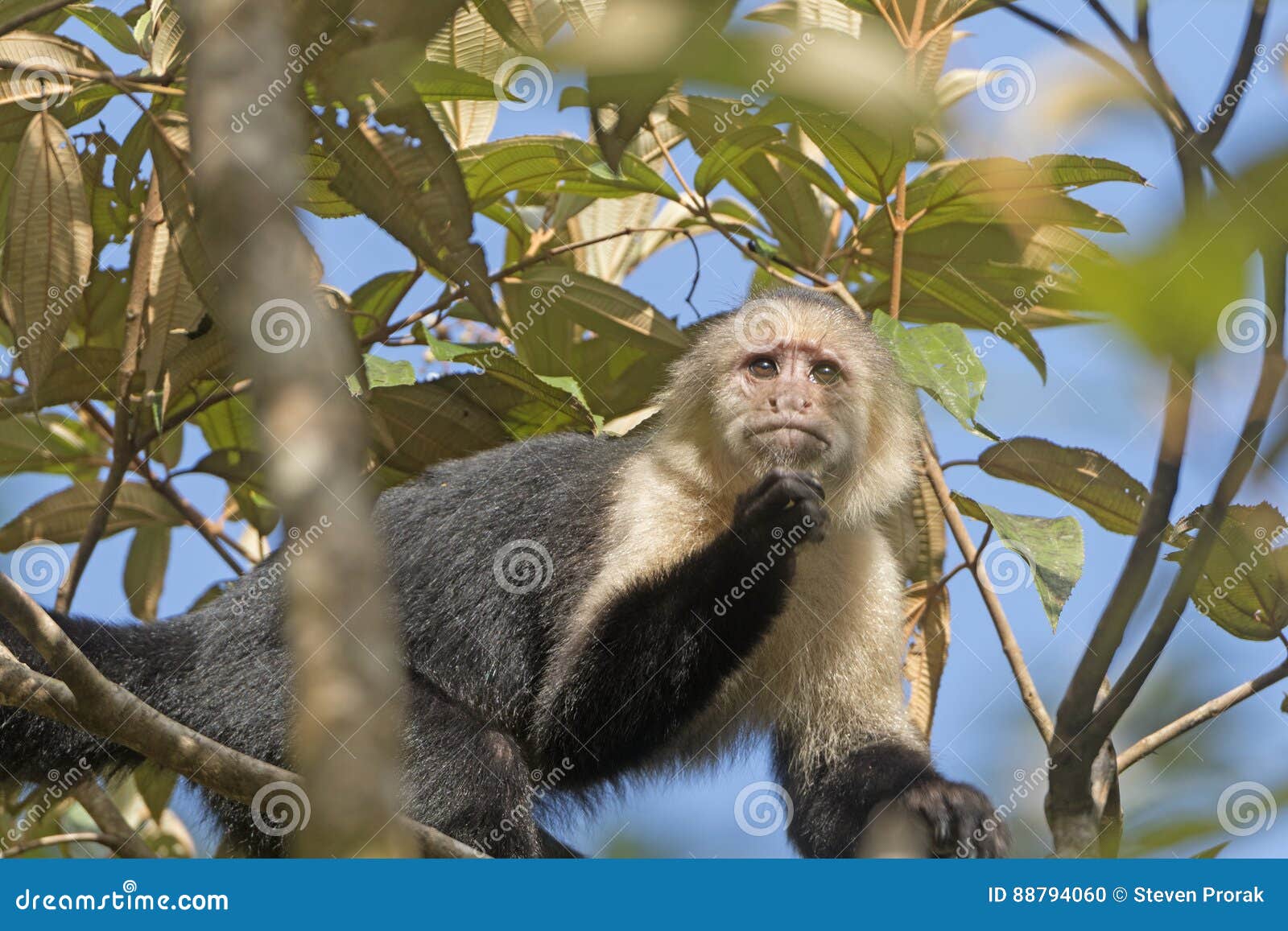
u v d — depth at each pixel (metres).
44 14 6.13
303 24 2.34
